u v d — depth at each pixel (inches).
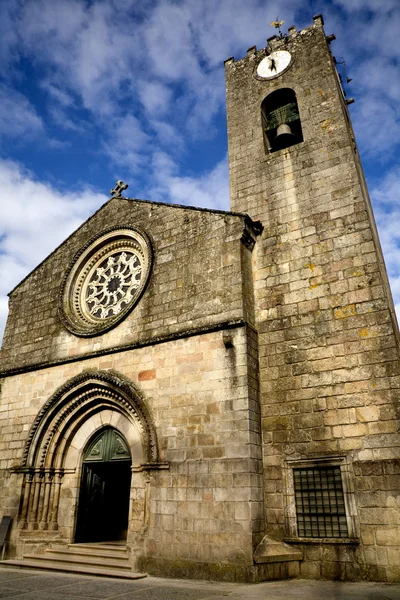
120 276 732.0
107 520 653.3
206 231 640.4
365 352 506.3
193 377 549.0
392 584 403.9
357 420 482.0
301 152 692.1
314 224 615.2
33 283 823.1
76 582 442.9
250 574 428.5
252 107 812.0
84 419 652.1
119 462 606.2
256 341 567.2
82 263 773.3
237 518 458.6
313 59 786.8
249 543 442.0
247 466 473.4
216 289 588.7
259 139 761.0
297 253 605.9
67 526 605.0
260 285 609.3
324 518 467.5
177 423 536.4
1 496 648.4
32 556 573.6
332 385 509.4
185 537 479.2
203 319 578.6
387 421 466.3
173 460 520.7
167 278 644.1
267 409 532.4
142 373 593.9
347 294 546.3
